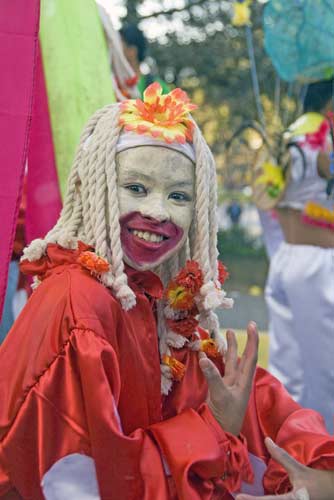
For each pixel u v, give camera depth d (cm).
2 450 174
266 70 827
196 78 1044
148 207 185
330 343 357
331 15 396
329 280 356
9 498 175
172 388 198
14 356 180
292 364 370
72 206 196
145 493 174
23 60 209
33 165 250
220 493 184
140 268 189
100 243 186
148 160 186
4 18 209
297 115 476
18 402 174
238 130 399
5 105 209
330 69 400
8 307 293
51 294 182
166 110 190
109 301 181
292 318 370
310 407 363
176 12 920
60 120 250
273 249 420
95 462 170
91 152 188
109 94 256
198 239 194
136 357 186
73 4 254
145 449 178
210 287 193
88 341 173
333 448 193
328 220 358
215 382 188
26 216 253
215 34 970
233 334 197
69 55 252
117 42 362
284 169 369
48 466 170
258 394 210
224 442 185
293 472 189
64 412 172
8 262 208
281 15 403
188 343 202
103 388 170
